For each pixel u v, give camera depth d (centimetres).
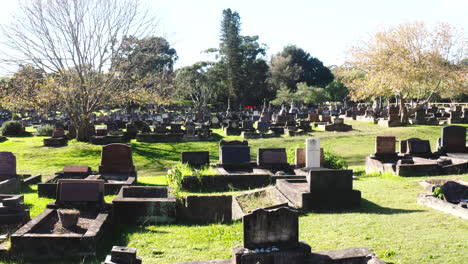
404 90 3850
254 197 1095
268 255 649
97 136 2991
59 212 884
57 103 3053
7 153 1548
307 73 10369
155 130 3325
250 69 8762
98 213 981
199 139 3195
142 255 780
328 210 1136
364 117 4334
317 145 1709
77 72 2947
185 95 7938
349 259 655
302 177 1545
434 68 3706
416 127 3553
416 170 1606
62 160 2400
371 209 1109
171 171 1545
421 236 804
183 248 822
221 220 1095
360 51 4050
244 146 1814
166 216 1068
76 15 2827
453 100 6375
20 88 2873
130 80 3266
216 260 661
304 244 675
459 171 1627
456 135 2014
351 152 2642
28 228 832
